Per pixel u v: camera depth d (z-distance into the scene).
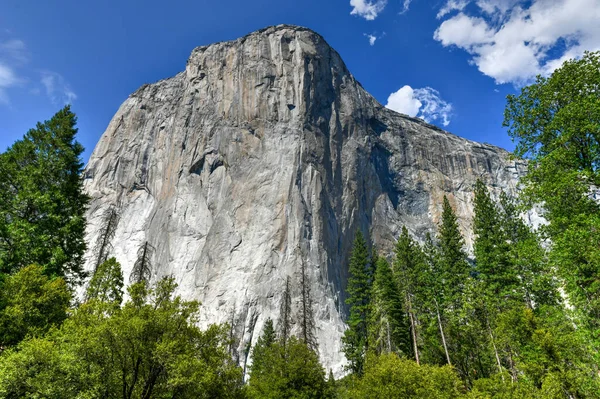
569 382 17.39
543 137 17.25
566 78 16.77
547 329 21.38
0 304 19.19
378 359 24.27
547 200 16.33
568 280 14.99
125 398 14.51
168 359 14.73
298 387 25.41
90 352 14.59
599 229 14.04
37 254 24.47
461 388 22.73
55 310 20.27
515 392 18.91
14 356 14.35
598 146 14.98
